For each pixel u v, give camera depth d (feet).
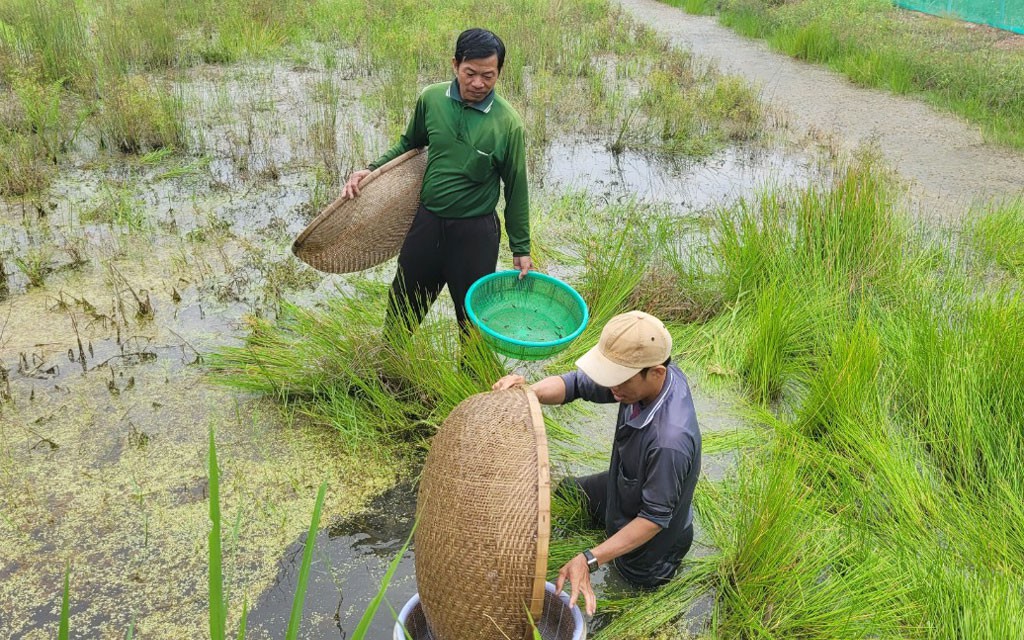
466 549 8.11
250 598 10.55
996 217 21.76
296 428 13.79
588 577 8.84
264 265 19.15
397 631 8.69
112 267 18.26
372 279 18.76
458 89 12.53
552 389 10.15
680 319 17.62
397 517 12.05
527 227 13.71
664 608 10.53
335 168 24.84
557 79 35.04
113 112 25.98
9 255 18.89
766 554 10.62
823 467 12.76
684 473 9.07
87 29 36.63
